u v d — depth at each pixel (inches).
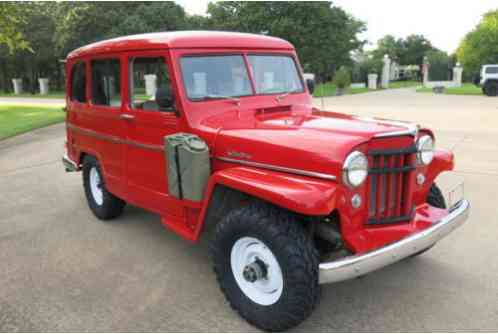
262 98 167.0
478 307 138.9
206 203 135.6
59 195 269.1
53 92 1531.7
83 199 260.2
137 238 199.9
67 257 181.3
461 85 1544.0
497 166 310.7
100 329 131.6
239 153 136.7
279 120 148.6
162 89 146.4
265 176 125.8
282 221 120.1
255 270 125.5
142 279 161.8
